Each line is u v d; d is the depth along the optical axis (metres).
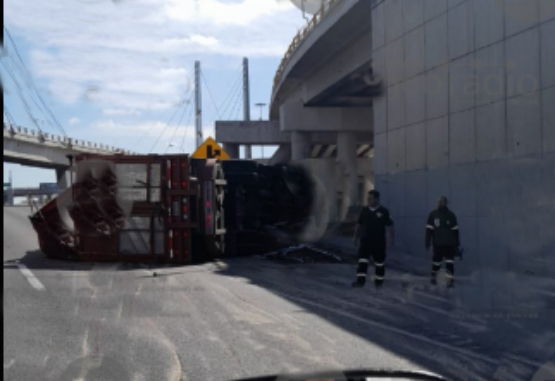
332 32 27.47
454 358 6.94
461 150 16.77
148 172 15.20
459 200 16.78
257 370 6.39
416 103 19.27
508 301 10.55
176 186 15.23
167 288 11.67
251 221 17.78
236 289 11.82
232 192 17.44
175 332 8.16
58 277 12.62
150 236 15.20
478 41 16.03
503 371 6.48
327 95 35.16
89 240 15.12
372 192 12.36
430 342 7.75
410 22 19.53
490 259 15.20
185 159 15.21
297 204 19.02
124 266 14.89
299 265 15.91
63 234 15.25
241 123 53.84
